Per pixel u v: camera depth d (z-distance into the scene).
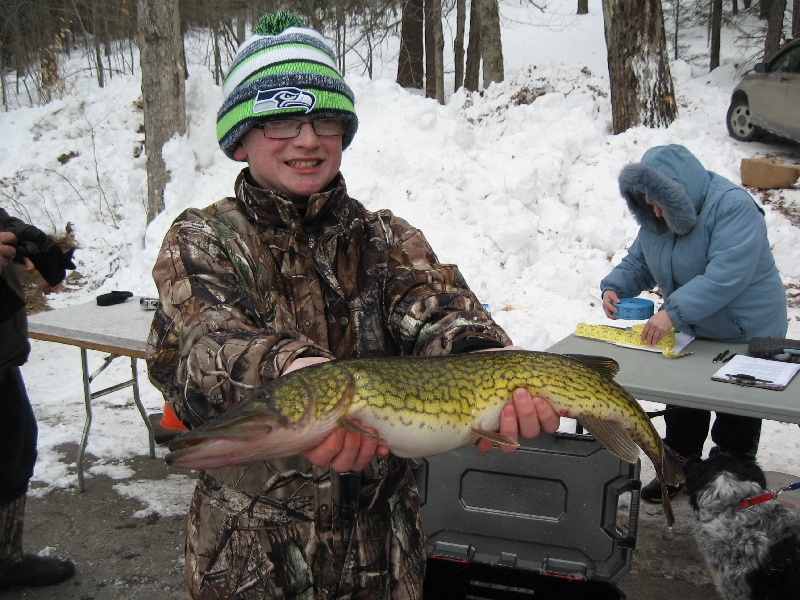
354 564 1.61
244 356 1.37
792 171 8.34
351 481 1.61
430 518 2.95
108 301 4.80
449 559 2.83
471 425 1.50
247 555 1.56
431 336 1.71
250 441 1.24
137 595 3.47
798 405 2.90
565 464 2.82
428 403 1.44
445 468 2.93
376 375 1.39
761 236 3.64
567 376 1.59
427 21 15.32
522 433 1.56
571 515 2.82
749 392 3.07
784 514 2.79
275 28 1.69
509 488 2.89
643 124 9.23
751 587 2.74
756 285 3.77
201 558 1.60
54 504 4.26
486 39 12.00
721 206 3.66
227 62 16.42
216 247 1.57
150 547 3.85
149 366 1.51
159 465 4.73
